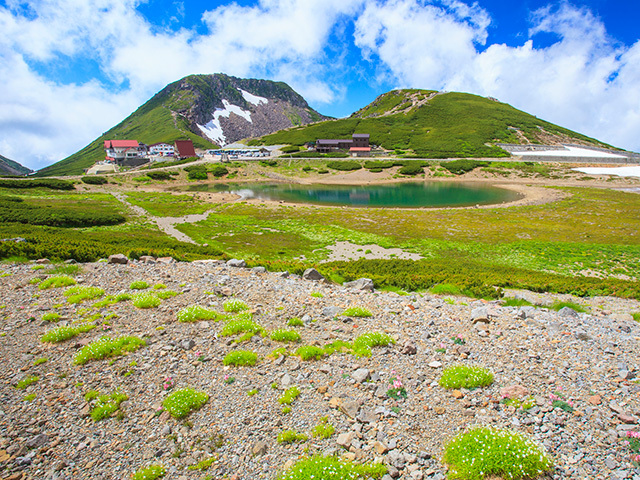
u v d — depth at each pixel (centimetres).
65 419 854
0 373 987
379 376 1028
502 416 859
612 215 7512
